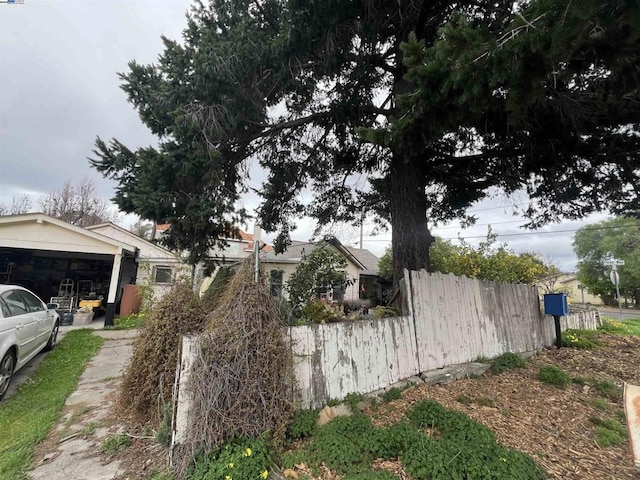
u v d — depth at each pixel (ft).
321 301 14.35
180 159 11.60
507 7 10.09
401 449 7.94
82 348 22.48
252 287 9.47
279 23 12.51
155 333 11.28
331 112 16.10
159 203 11.72
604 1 5.62
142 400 10.54
